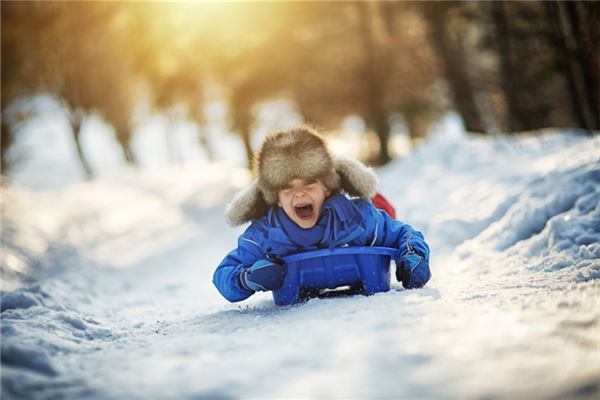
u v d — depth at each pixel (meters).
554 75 16.16
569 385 1.73
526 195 6.05
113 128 33.47
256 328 2.90
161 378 2.11
